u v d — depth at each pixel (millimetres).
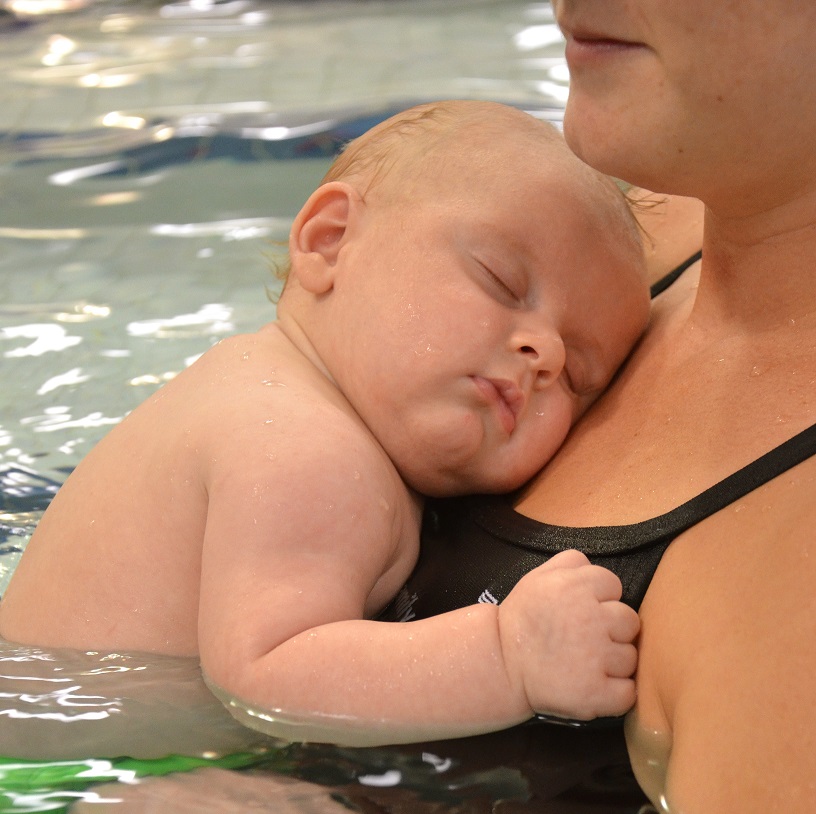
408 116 1989
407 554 1628
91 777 1266
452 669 1312
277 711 1356
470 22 5617
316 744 1310
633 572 1305
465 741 1283
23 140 4199
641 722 1224
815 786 959
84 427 2348
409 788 1214
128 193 3752
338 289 1819
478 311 1683
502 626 1323
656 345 1692
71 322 2852
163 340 2723
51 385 2525
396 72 4820
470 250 1722
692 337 1560
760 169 1249
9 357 2662
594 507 1424
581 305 1717
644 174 1270
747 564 1151
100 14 6004
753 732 1027
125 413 2396
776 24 1135
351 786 1225
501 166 1780
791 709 1009
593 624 1264
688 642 1165
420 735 1302
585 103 1266
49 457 2248
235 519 1493
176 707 1409
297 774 1254
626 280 1746
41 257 3295
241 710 1386
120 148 4090
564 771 1210
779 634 1061
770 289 1400
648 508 1341
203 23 5832
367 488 1550
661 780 1155
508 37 5289
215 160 3986
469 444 1662
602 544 1334
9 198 3729
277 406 1625
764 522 1173
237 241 3354
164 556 1606
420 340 1692
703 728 1078
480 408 1672
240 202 3648
